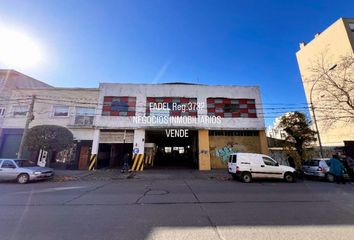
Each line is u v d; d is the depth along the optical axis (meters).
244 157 12.51
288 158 16.05
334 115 18.94
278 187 10.05
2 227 4.44
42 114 18.59
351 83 15.80
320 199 7.27
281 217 5.14
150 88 19.55
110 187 9.93
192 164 22.66
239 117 19.39
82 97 19.11
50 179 12.86
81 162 17.88
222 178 13.63
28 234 4.05
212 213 5.49
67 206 6.24
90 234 4.05
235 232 4.18
